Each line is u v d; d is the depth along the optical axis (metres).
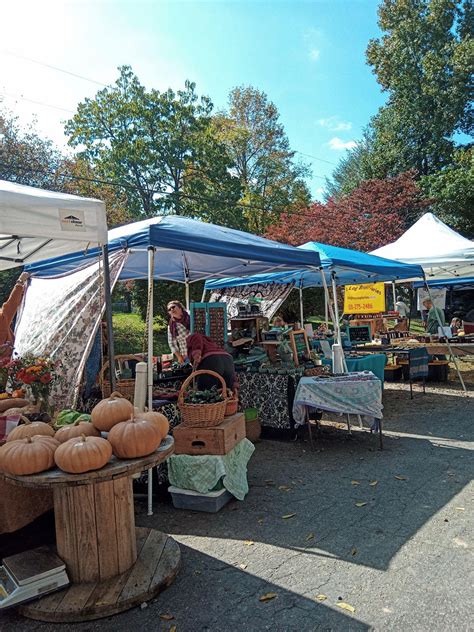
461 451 5.28
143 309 16.28
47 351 5.14
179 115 24.41
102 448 2.57
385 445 5.65
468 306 17.58
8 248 4.82
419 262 9.62
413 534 3.38
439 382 10.06
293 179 35.38
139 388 4.03
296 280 10.36
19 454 2.52
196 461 3.97
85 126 24.30
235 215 24.78
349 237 20.67
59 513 2.78
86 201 3.50
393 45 29.84
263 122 34.16
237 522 3.72
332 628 2.40
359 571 2.93
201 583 2.86
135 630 2.45
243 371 6.36
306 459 5.25
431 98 28.73
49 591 2.65
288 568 3.00
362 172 31.55
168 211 24.81
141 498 4.31
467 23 29.03
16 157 17.73
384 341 9.55
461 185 23.66
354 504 3.96
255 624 2.46
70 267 6.71
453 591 2.67
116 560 2.81
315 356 7.24
